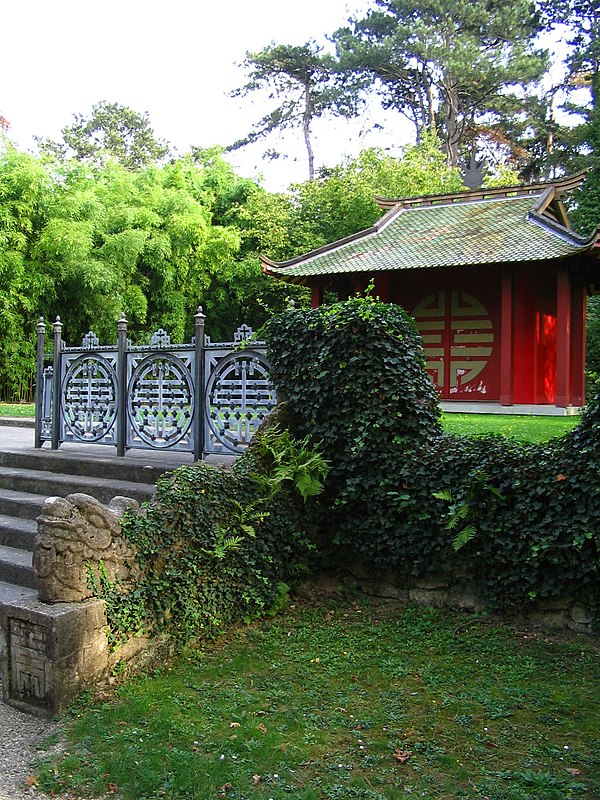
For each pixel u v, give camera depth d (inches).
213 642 195.5
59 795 124.4
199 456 264.1
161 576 185.8
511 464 207.8
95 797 123.7
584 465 194.2
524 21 1433.3
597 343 794.8
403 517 226.4
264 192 1266.0
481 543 210.5
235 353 258.1
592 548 192.5
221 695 161.8
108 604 168.2
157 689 164.4
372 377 231.3
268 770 130.0
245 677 173.0
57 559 162.7
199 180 1219.2
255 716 151.2
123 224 920.9
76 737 143.1
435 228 691.4
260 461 232.7
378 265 632.4
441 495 210.1
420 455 224.5
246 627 207.5
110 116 2070.6
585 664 179.9
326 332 237.5
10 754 138.9
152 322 977.5
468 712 154.0
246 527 210.4
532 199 703.1
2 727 150.4
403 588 228.5
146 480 255.0
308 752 136.8
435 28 1414.9
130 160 2031.3
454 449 219.9
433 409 238.8
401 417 231.6
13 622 161.9
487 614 211.3
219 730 145.1
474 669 178.2
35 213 783.1
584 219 919.7
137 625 174.4
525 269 632.4
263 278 1076.5
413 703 159.2
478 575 214.8
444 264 602.5
